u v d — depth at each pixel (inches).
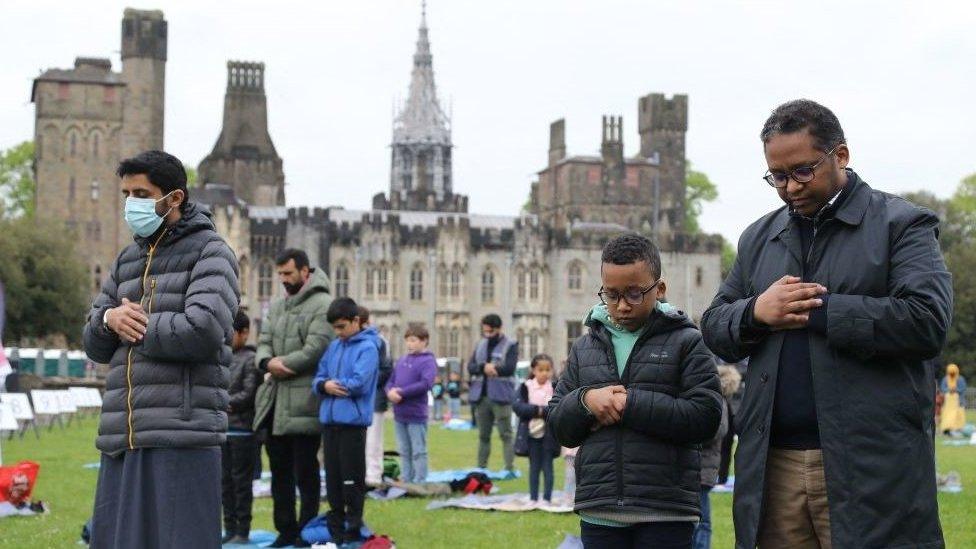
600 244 5044.3
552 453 768.3
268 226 4739.2
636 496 321.4
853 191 284.5
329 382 567.5
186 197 376.2
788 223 295.1
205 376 362.9
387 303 4813.0
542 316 4958.2
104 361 378.3
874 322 267.0
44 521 681.0
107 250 4859.7
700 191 6865.2
